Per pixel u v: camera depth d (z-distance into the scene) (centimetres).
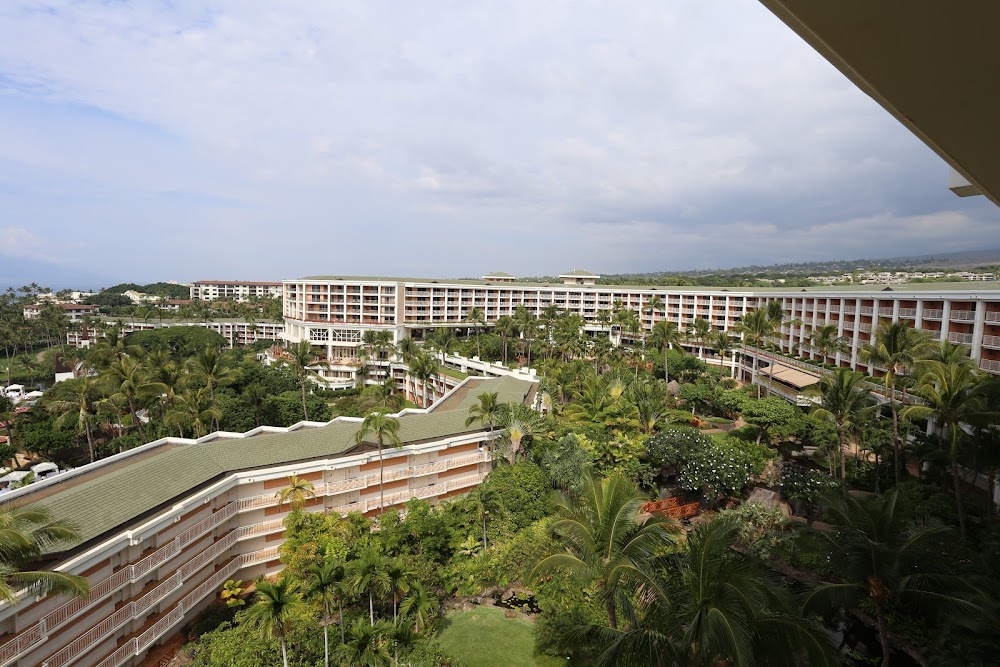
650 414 5475
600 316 12625
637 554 2045
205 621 3212
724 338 9731
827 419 5025
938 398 3619
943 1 290
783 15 360
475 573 3456
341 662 2722
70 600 2580
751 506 3812
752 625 1662
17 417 6606
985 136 438
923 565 2323
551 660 2855
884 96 420
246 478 3609
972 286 5762
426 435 4494
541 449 4641
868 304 6962
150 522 2920
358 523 3647
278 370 8694
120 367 5806
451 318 13600
